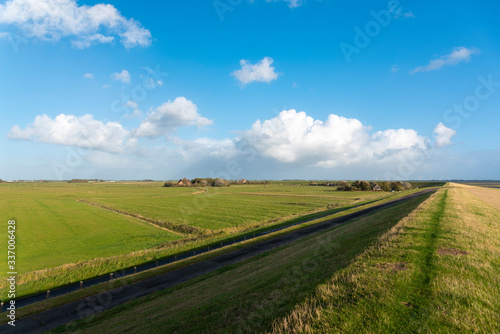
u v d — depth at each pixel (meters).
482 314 6.68
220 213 62.56
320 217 48.03
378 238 16.61
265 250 28.25
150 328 10.68
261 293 11.39
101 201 93.56
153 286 20.45
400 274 9.33
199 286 17.44
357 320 6.87
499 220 21.64
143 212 65.56
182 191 152.25
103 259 28.22
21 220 54.84
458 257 10.84
